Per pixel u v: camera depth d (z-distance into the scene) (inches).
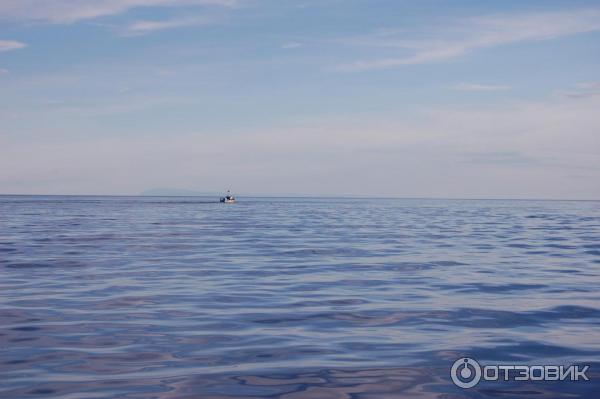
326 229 1482.5
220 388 264.4
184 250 912.3
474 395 257.1
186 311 439.2
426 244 1037.8
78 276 624.7
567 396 255.6
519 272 666.8
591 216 2506.2
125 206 3988.7
